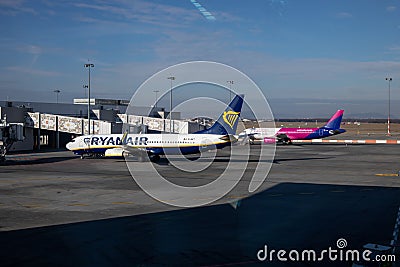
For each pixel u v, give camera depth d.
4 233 20.88
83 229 21.61
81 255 17.38
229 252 17.80
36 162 59.59
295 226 22.39
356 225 22.61
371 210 26.72
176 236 20.27
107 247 18.50
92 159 64.38
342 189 35.59
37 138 88.44
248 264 16.25
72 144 64.69
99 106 104.56
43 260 16.77
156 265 16.16
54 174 45.88
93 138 64.06
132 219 23.95
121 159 64.19
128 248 18.36
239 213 25.59
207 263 16.39
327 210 26.62
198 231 21.28
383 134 176.00
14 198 31.00
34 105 90.00
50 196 31.86
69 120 83.06
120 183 39.03
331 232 21.11
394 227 22.16
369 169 52.09
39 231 21.22
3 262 16.53
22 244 18.95
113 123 82.56
